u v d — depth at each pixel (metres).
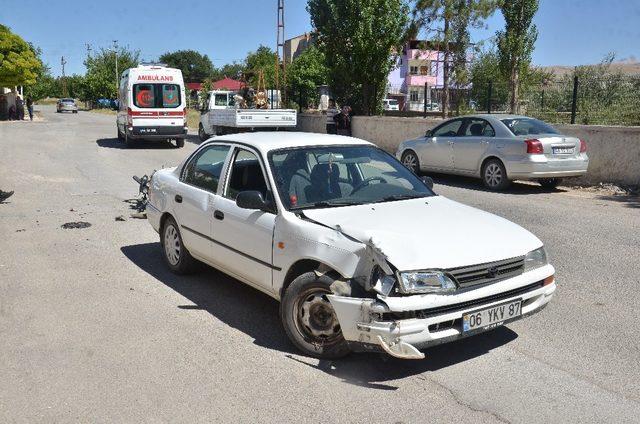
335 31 22.67
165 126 21.62
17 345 4.46
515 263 4.12
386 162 5.50
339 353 4.11
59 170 14.99
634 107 16.78
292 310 4.28
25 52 44.56
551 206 10.31
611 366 4.15
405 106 53.69
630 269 6.49
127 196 11.20
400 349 3.63
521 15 22.55
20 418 3.45
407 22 22.58
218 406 3.58
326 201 4.73
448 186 12.72
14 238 7.86
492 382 3.91
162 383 3.88
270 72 41.25
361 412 3.52
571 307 5.33
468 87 27.25
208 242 5.44
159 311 5.21
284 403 3.62
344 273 3.92
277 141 5.23
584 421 3.43
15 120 43.59
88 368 4.09
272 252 4.54
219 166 5.53
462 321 3.81
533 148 11.32
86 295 5.62
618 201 10.84
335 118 20.61
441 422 3.42
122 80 23.56
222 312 5.20
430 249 3.88
